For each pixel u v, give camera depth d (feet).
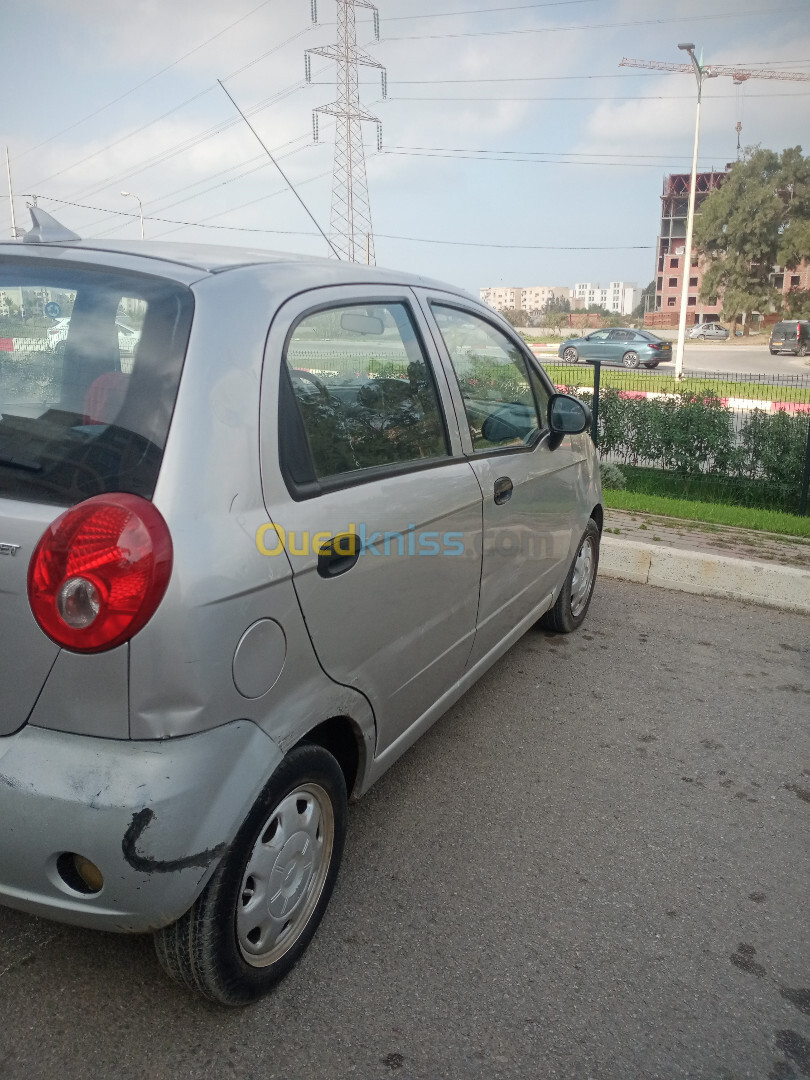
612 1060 6.90
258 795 6.41
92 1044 6.77
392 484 8.34
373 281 9.12
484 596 10.79
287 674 6.73
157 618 5.63
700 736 12.53
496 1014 7.30
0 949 7.74
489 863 9.39
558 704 13.41
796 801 10.93
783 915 8.77
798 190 237.86
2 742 5.97
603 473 31.35
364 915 8.46
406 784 10.95
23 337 6.79
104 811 5.61
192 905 6.25
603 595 19.01
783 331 146.51
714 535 23.40
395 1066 6.73
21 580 5.73
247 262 7.69
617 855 9.64
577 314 336.08
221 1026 7.02
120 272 7.04
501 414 11.59
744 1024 7.34
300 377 7.30
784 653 15.84
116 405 6.20
